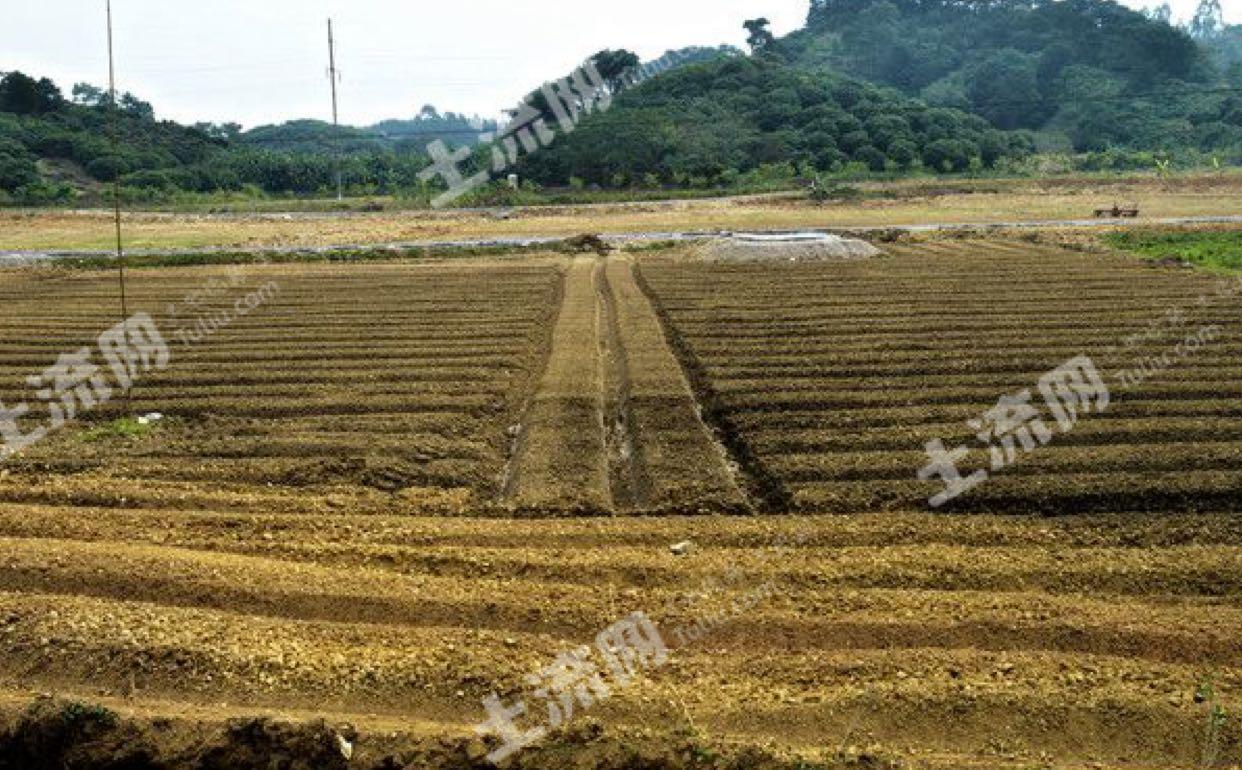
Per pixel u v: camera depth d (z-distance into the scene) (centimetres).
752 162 7800
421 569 1192
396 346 2495
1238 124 8850
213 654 934
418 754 800
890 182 7375
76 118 8525
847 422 1780
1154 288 3123
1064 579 1163
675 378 2105
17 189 6888
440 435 1802
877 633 1013
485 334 2627
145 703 882
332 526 1340
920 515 1379
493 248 4459
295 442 1712
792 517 1377
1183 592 1145
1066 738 835
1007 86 10344
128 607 1027
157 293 3341
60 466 1622
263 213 6375
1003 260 3866
